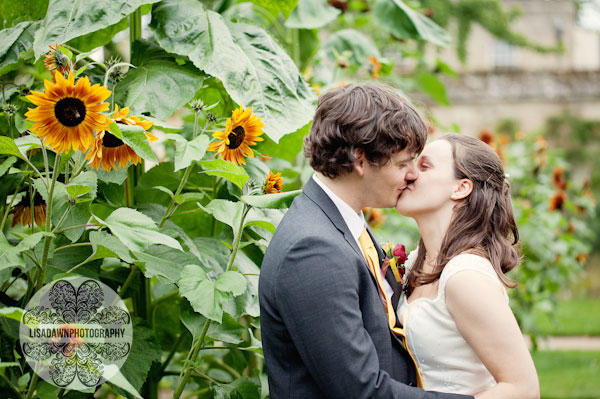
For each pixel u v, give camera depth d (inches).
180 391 63.2
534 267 159.8
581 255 178.9
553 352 244.4
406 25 115.3
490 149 65.4
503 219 63.6
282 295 52.9
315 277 52.1
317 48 120.6
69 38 60.7
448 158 64.7
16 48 67.5
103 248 55.8
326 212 57.6
